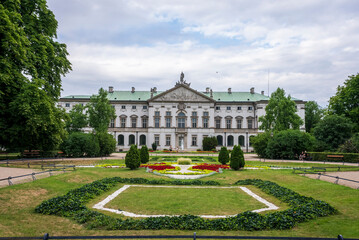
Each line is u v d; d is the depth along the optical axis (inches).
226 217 441.4
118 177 810.8
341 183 749.3
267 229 392.5
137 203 539.8
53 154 1615.4
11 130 1033.5
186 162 1300.4
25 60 1045.2
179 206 519.2
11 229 378.0
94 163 1337.4
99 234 367.9
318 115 3722.9
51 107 1135.0
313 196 601.3
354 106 2091.5
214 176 920.9
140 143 2987.2
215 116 3065.9
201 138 2891.2
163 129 2893.7
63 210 462.6
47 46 1181.1
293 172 982.4
